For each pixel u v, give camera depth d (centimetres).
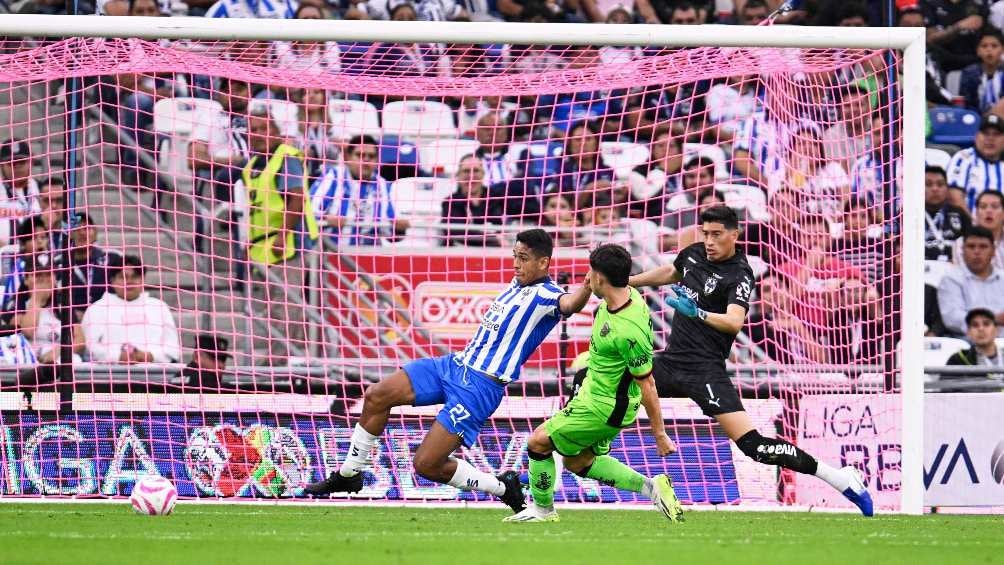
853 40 3180
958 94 5119
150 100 4509
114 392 3644
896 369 3662
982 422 3447
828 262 3969
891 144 3375
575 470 2806
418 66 4209
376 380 4094
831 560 1845
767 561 1811
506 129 4744
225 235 4397
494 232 4597
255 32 3147
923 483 3316
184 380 3703
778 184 3975
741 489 3491
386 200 4231
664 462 3506
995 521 2936
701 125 4722
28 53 3444
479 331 2756
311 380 3603
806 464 2820
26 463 3441
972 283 4772
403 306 4159
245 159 4500
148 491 2756
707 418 3531
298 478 3450
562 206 4631
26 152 4375
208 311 4006
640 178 4666
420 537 2219
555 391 3622
